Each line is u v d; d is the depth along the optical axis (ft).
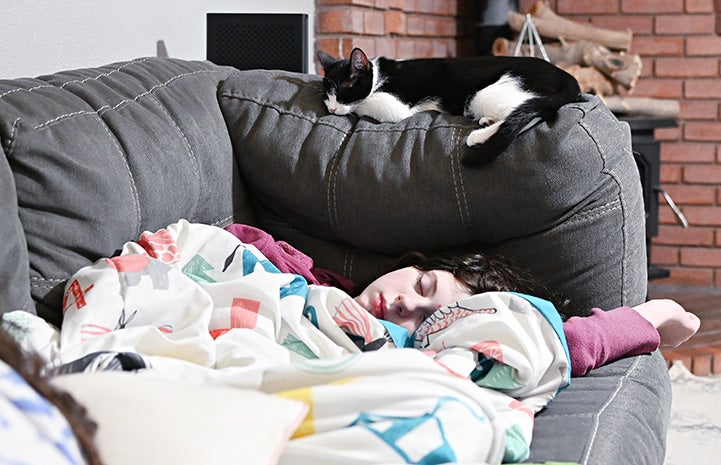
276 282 5.05
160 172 5.44
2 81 5.15
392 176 6.05
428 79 7.04
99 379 2.93
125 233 5.08
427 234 6.02
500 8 13.78
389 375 3.81
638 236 6.01
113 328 4.57
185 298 4.78
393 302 5.56
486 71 6.95
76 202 4.77
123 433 2.71
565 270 5.88
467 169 5.88
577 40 13.64
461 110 6.93
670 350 11.76
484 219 5.88
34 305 4.56
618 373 5.37
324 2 11.91
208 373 4.16
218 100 6.64
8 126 4.66
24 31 6.68
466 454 3.62
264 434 2.90
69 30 7.22
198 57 9.44
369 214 6.10
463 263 5.70
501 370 4.75
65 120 5.01
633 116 13.64
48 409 2.22
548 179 5.72
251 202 6.67
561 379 4.92
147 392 2.89
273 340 4.88
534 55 13.48
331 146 6.33
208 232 5.47
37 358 2.47
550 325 4.97
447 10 14.21
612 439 4.38
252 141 6.45
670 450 8.93
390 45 12.78
